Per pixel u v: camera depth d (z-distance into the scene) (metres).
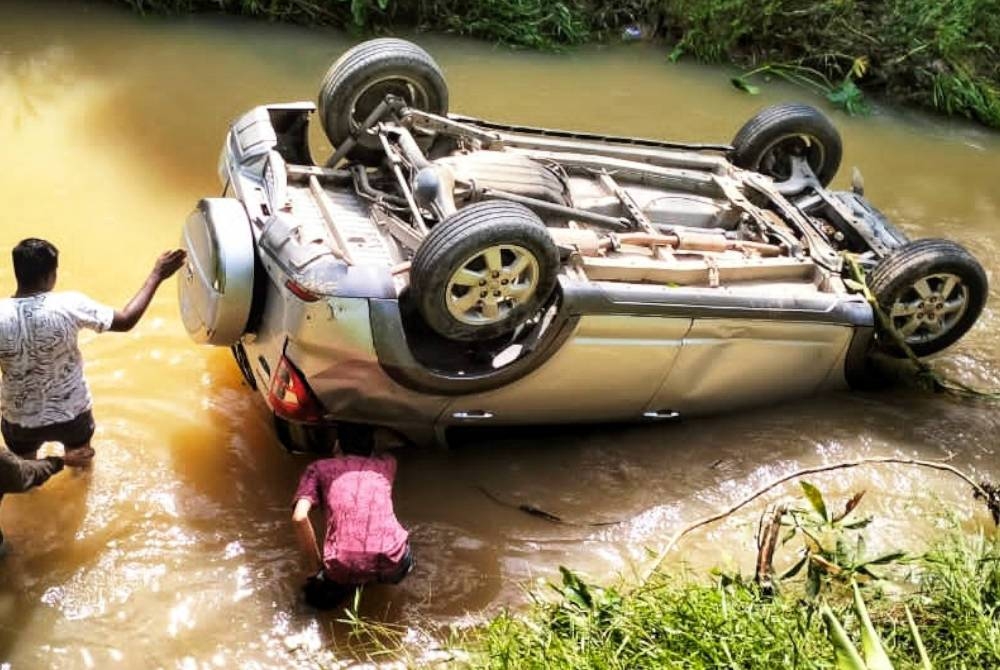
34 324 4.40
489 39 10.42
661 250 5.33
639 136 8.84
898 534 5.10
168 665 4.09
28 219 6.59
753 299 5.23
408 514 4.91
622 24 11.00
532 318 4.84
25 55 8.55
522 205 5.07
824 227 6.17
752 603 4.15
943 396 6.14
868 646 3.42
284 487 4.98
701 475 5.33
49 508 4.67
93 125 7.70
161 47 9.10
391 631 4.32
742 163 6.55
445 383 4.70
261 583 4.48
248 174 5.04
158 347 5.72
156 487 4.86
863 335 5.64
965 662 3.99
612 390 5.20
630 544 4.92
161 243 6.61
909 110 10.56
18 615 4.20
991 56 11.17
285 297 4.47
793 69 10.77
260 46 9.46
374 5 10.09
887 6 11.13
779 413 5.78
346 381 4.61
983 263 7.70
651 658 3.88
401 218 5.17
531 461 5.30
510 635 4.09
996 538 4.75
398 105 5.62
